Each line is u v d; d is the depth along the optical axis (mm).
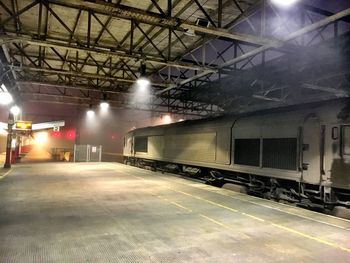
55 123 32438
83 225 7223
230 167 13750
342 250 5871
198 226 7328
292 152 10539
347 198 9023
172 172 20422
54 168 22609
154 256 5383
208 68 12820
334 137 9133
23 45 15062
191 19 11570
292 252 5730
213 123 15352
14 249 5574
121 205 9539
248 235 6707
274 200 11438
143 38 13773
